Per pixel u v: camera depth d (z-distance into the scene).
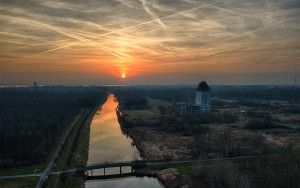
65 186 100.12
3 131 168.50
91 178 113.44
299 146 139.62
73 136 174.25
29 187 94.25
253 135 166.88
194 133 175.62
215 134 168.50
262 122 198.38
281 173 89.62
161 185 107.00
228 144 138.25
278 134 175.12
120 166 118.12
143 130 192.50
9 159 119.50
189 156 130.50
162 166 119.31
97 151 152.38
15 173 107.81
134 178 115.25
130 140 178.38
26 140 145.38
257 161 106.56
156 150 145.00
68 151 138.25
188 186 96.62
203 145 137.88
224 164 96.50
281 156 105.25
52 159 125.25
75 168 115.19
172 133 180.75
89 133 195.38
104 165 116.75
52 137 161.50
